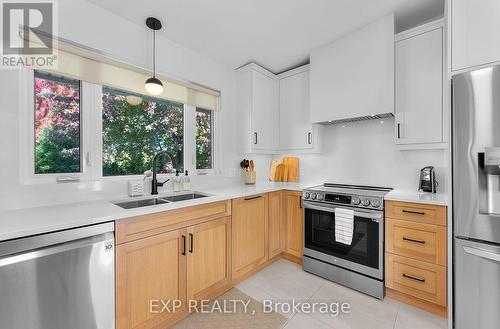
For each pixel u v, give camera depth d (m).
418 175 2.22
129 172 2.03
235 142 2.90
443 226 1.66
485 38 1.32
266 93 2.87
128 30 1.92
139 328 1.43
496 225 1.24
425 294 1.75
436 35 1.83
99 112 1.81
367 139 2.53
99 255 1.25
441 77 1.82
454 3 1.42
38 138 1.56
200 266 1.80
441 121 1.83
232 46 2.38
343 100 2.27
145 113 2.14
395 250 1.88
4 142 1.40
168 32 2.11
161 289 1.54
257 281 2.22
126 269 1.37
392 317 1.70
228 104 2.81
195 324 1.63
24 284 1.03
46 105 1.59
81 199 1.69
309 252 2.37
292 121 2.88
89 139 1.76
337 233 2.12
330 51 2.35
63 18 1.59
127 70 1.93
